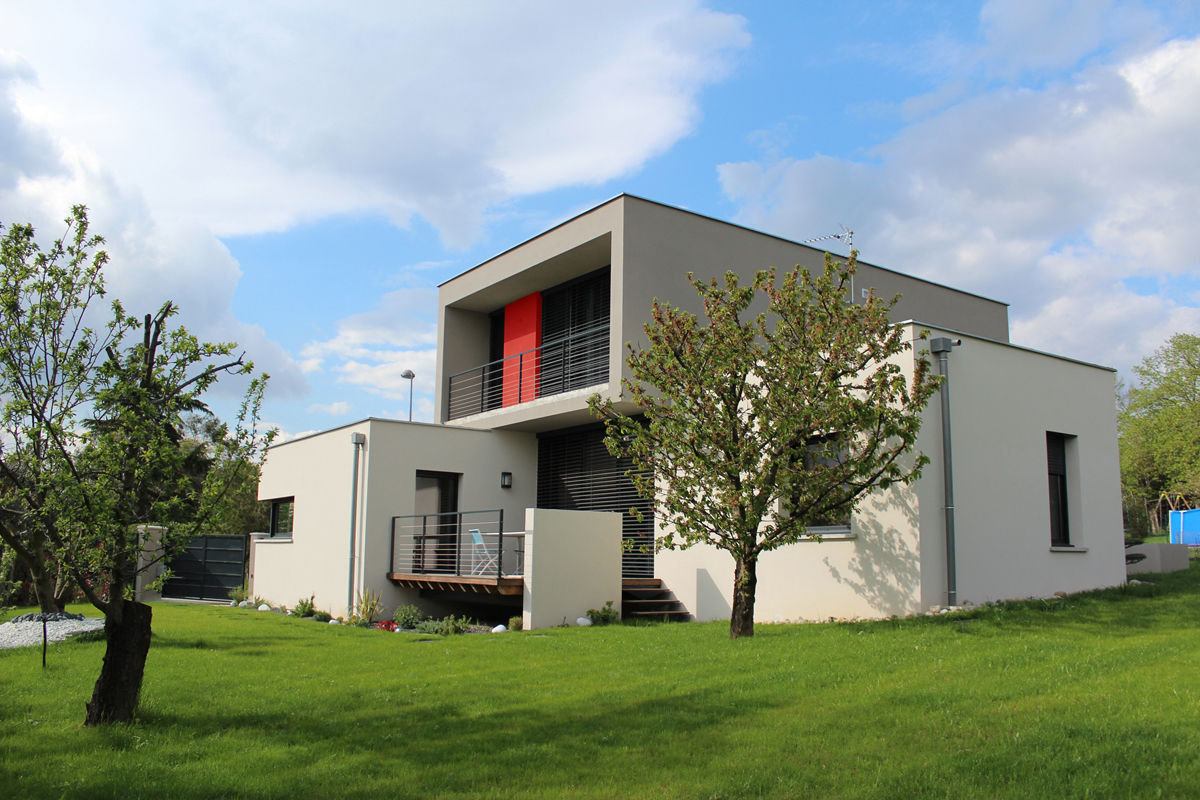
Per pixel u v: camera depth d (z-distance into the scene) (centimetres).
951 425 1246
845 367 1085
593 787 532
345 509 1836
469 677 909
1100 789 481
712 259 1733
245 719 738
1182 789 479
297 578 2033
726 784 523
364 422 1798
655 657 975
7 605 1193
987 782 503
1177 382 3938
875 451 1127
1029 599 1273
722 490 1136
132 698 724
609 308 1859
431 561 1822
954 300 2291
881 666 837
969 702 675
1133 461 4009
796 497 1117
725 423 1098
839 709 679
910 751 568
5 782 571
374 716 739
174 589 2536
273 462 2266
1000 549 1283
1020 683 730
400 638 1327
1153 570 1809
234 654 1122
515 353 2117
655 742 621
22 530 800
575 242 1739
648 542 1684
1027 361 1384
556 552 1459
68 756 627
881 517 1245
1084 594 1316
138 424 700
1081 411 1463
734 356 1082
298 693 846
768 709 697
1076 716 618
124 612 729
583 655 1029
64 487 691
